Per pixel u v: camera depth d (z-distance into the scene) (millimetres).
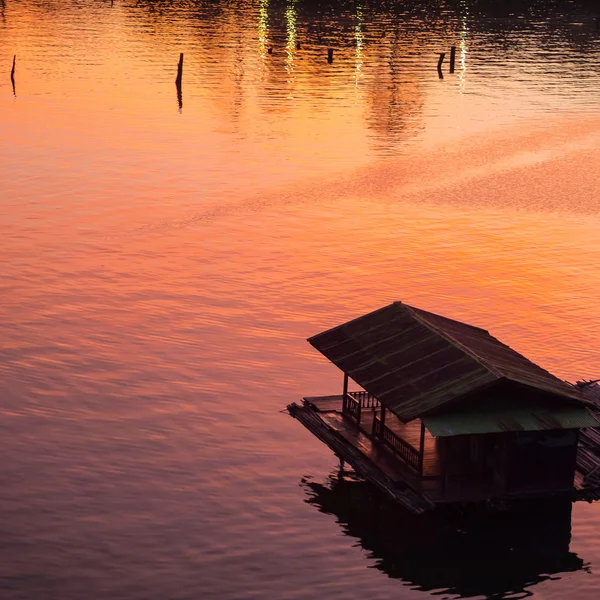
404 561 54875
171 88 175875
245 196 120188
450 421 56469
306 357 79688
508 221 112812
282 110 162375
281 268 98125
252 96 171250
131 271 96312
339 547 55750
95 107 161250
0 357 77375
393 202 118875
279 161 134500
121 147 139125
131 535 55812
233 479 62188
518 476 57688
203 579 52375
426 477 58625
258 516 58375
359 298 91438
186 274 96000
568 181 126562
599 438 63719
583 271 98688
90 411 69812
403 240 106562
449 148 141250
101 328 83375
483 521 57469
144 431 67500
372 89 178250
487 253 103125
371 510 59094
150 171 128875
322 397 69500
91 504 58656
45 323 83938
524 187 124375
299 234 107938
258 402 72250
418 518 57812
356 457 61344
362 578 53375
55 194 118625
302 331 84438
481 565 54906
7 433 66250
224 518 57969
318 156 137000
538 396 58531
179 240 105188
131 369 76375
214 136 146125
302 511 58938
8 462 62688
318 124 153625
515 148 141000
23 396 71375
